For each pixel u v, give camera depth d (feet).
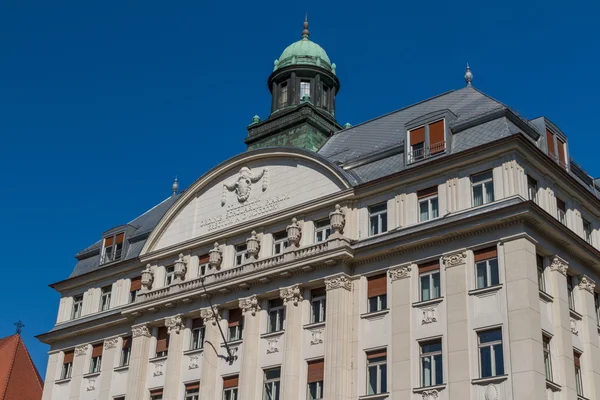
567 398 99.86
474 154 110.22
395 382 106.93
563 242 108.99
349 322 115.44
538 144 117.80
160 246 147.02
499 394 96.99
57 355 158.30
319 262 118.93
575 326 108.47
